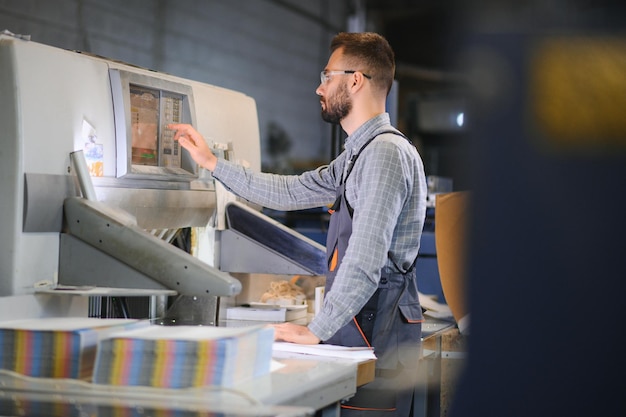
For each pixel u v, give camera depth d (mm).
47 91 2152
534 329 2016
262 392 1706
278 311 2973
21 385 1698
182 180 2738
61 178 2172
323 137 8250
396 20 8195
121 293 2025
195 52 6184
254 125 3379
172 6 5863
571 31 2010
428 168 7641
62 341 1760
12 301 2023
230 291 1988
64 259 2164
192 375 1691
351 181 2512
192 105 2832
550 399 2070
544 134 2000
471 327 2115
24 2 4516
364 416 2561
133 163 2533
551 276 1980
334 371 2018
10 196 2053
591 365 2033
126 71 2486
